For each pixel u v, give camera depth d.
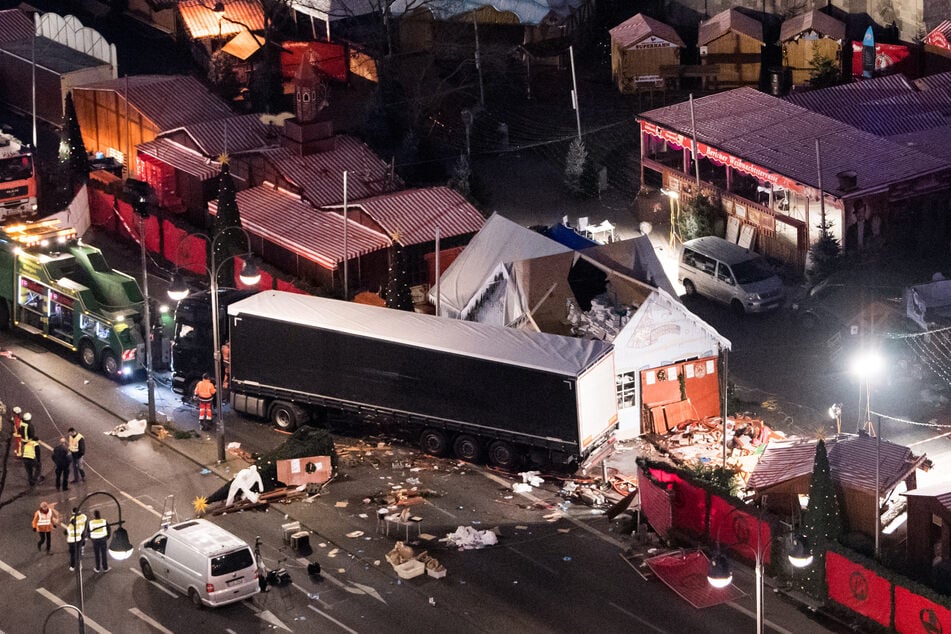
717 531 192.38
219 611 187.38
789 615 184.75
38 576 196.62
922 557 185.12
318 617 186.00
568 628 183.00
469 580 194.00
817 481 185.62
